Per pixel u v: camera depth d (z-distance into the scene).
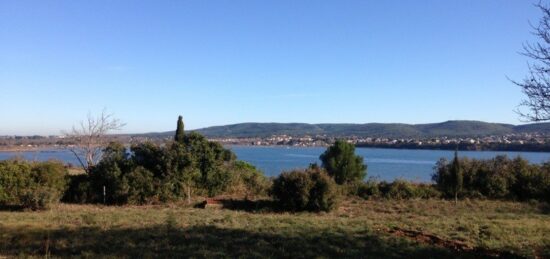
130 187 29.52
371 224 19.97
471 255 14.28
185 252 13.64
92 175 30.67
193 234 16.31
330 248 14.61
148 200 29.98
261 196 31.73
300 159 122.06
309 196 26.41
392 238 16.44
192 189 32.06
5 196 26.73
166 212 23.94
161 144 32.53
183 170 31.39
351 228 18.52
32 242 14.77
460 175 32.53
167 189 30.31
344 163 38.25
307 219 21.45
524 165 35.00
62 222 19.09
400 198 31.50
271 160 116.19
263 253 13.74
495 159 36.44
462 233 18.00
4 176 27.16
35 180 28.61
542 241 16.77
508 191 33.25
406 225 19.86
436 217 23.91
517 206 29.25
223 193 33.38
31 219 20.00
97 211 24.27
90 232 16.48
